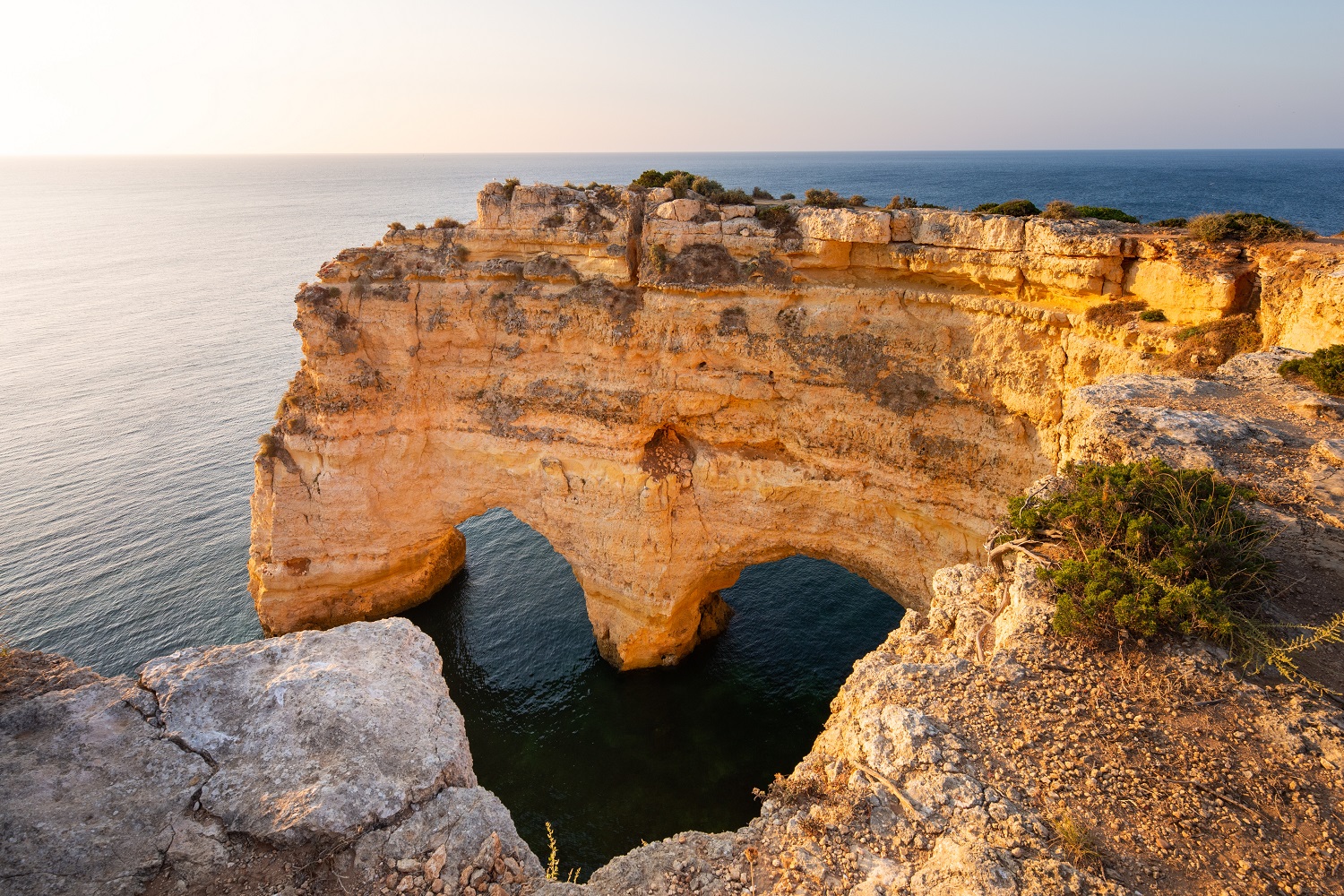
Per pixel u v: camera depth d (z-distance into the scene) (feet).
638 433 93.40
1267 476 41.09
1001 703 30.83
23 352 224.74
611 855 70.23
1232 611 31.94
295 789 24.04
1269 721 28.22
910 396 82.17
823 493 89.35
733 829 73.10
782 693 93.15
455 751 27.22
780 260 86.63
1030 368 74.95
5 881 20.18
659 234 89.76
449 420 102.99
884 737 30.01
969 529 81.51
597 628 101.45
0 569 111.75
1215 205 412.36
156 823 22.58
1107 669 31.91
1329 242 64.23
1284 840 24.14
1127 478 38.83
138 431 165.17
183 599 107.86
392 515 105.29
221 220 643.04
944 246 79.41
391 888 23.08
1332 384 50.37
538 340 96.63
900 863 25.49
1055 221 73.10
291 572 103.35
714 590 102.68
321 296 96.89
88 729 24.48
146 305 297.33
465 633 105.81
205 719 25.70
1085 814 25.71
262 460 101.55
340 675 27.91
